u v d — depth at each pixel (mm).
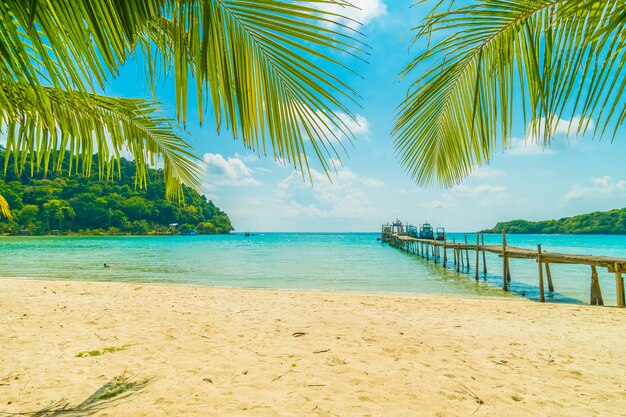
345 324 6133
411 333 5582
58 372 3832
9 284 11109
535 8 1321
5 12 1017
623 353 4684
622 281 8883
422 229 45188
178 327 5840
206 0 1045
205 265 22766
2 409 2977
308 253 35688
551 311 7582
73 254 31672
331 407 3104
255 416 2934
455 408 3105
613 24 1122
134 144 2611
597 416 2990
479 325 6211
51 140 2088
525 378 3779
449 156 1857
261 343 4957
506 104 1512
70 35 1008
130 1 986
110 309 7312
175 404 3117
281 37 1142
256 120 1235
